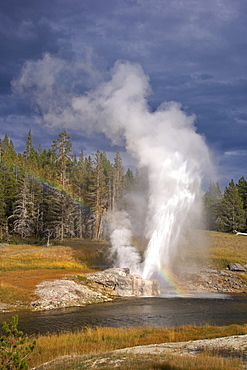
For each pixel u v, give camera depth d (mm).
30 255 58250
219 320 25438
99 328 20938
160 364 11773
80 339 18062
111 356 13969
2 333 19750
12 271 45188
